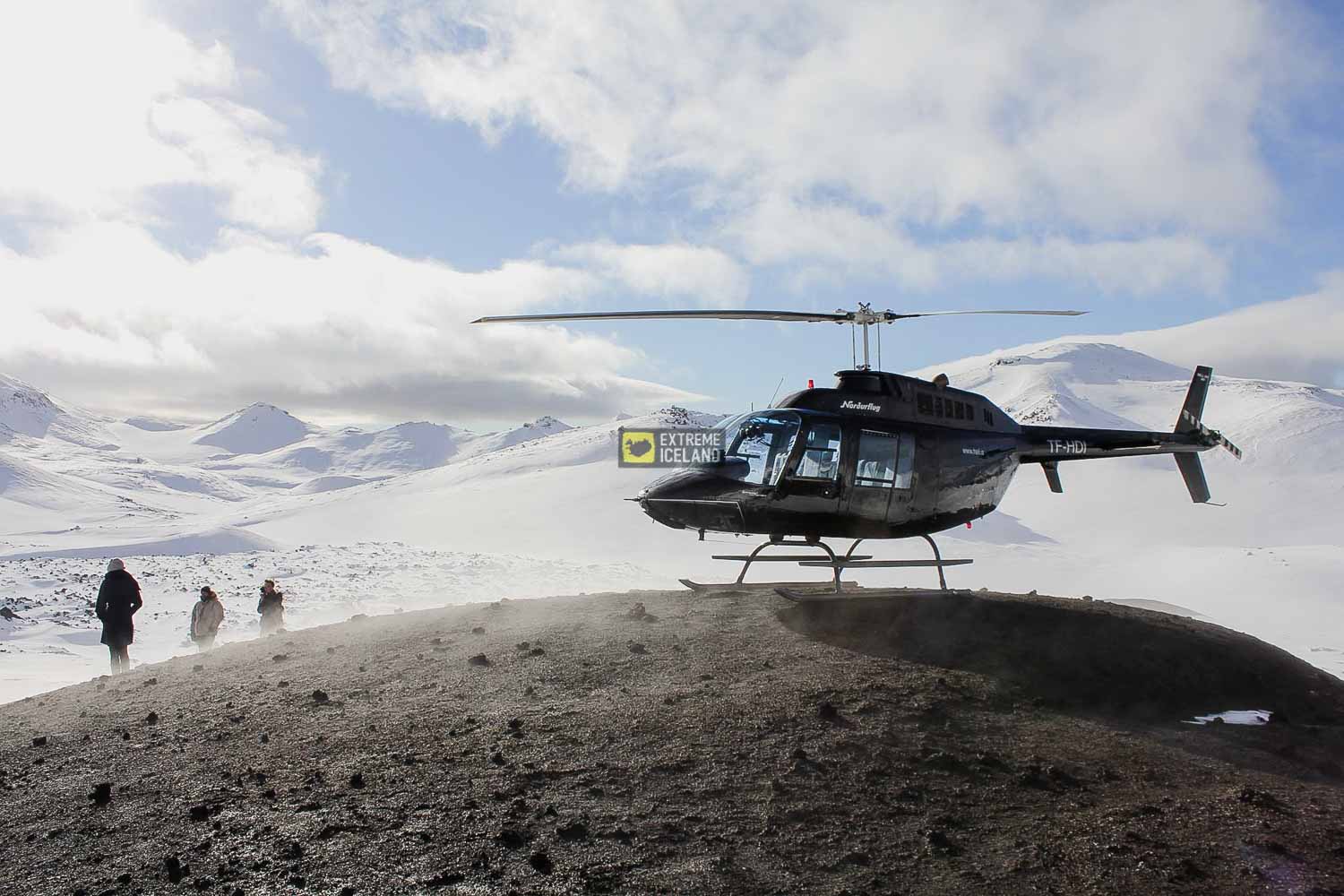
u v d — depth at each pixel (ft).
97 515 488.85
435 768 20.26
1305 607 220.43
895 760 20.26
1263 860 16.12
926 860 16.16
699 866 15.76
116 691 31.60
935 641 28.66
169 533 273.33
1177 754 21.49
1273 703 26.07
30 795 20.83
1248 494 534.37
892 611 31.76
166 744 23.79
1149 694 25.55
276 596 51.60
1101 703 24.89
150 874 16.28
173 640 78.18
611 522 318.86
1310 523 478.18
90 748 24.21
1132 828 17.38
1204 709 25.23
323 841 17.01
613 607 35.94
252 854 16.76
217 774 21.08
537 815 17.66
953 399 36.19
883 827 17.39
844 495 32.99
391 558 140.97
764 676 25.76
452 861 16.01
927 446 34.40
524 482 426.10
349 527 370.12
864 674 25.63
